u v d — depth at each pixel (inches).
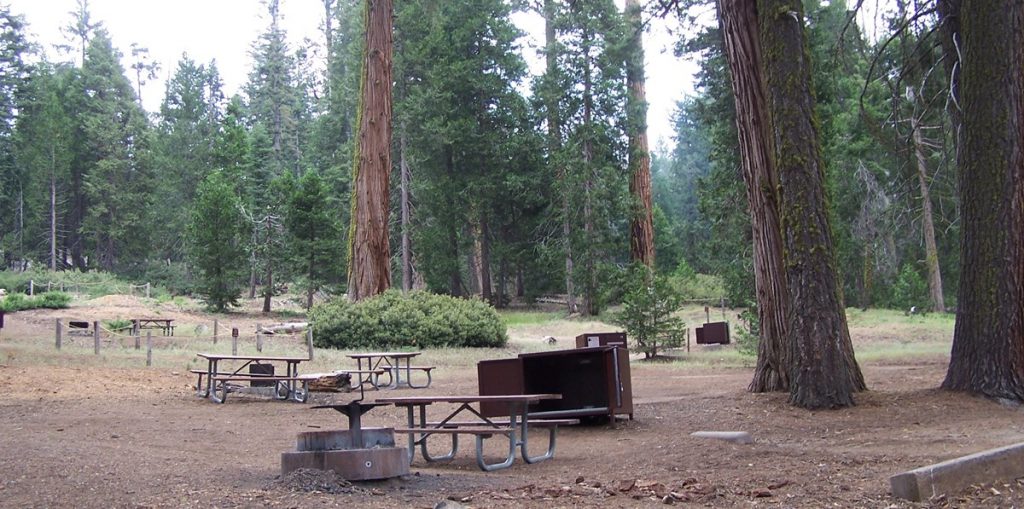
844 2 781.3
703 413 487.5
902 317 1573.6
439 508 229.1
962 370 484.4
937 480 246.7
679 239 3122.5
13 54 2886.3
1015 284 468.4
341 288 1897.1
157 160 2982.3
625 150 1958.7
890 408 452.1
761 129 563.5
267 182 2566.4
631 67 1786.4
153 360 840.9
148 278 2706.7
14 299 1502.2
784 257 497.0
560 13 1947.6
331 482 261.3
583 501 248.8
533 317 1846.7
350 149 2459.4
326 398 640.4
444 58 2119.8
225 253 1726.1
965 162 488.1
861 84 954.7
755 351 952.3
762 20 507.8
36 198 2736.2
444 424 365.1
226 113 3356.3
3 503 223.0
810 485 268.5
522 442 346.3
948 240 1935.3
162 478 270.8
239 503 230.8
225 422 491.2
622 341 916.0
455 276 2223.2
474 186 2124.8
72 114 3036.4
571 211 1946.4
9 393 580.1
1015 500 238.1
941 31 566.6
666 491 262.8
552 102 2000.5
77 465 288.2
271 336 1140.5
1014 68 474.6
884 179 1472.7
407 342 1094.4
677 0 820.0
